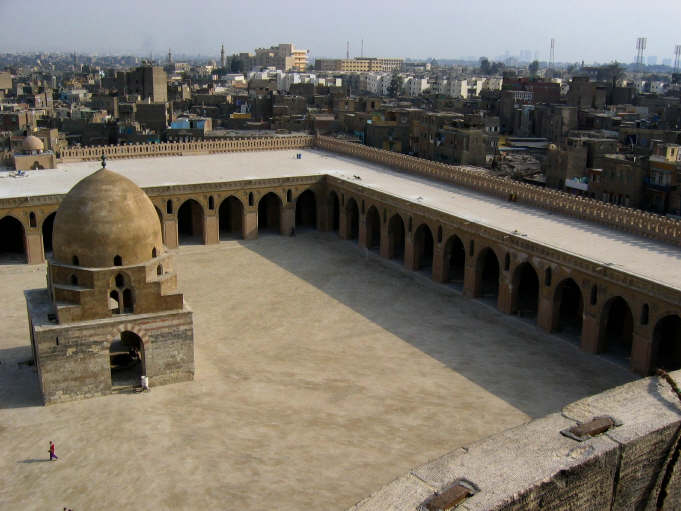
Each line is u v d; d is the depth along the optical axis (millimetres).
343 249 67875
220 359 42000
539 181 90125
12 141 94312
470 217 54562
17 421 34094
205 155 86875
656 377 17797
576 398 37281
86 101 164875
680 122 129250
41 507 27688
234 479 29469
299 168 77688
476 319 49312
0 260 62312
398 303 52500
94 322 35750
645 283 38719
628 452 15023
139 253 36938
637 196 77375
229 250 66938
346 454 31438
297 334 46156
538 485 13703
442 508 13023
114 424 33875
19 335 45094
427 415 35188
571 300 51375
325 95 170125
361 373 40219
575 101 157625
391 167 78688
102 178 36719
